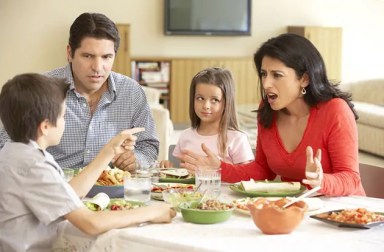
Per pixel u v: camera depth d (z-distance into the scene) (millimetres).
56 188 1836
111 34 2596
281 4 10125
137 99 2838
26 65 9328
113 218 1831
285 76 2395
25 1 9258
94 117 2727
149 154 2811
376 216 1938
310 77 2424
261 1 10062
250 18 9812
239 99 9844
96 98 2766
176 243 1715
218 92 3021
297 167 2488
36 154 1879
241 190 2291
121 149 2148
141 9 9680
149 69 9562
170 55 9859
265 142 2594
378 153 7445
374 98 8773
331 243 1738
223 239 1758
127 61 9391
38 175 1846
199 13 9688
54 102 1920
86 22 2570
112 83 2773
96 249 1821
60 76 2715
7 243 1873
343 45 10406
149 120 2867
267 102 2555
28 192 1846
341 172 2346
